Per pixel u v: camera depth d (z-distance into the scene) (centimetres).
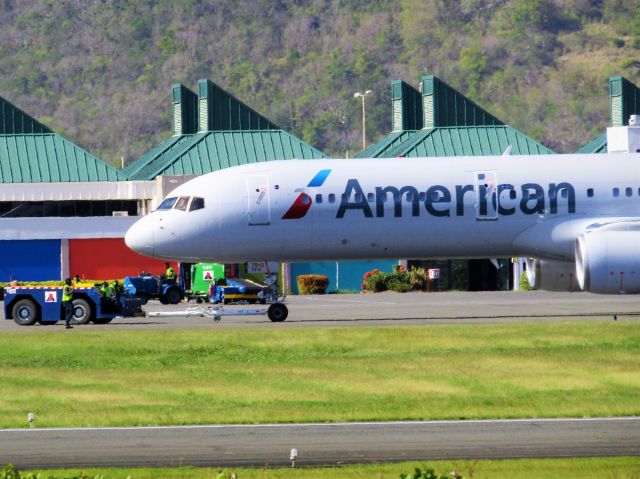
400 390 12812
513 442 10175
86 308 19938
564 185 19925
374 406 11819
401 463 9481
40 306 19938
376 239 19725
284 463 9575
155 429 10856
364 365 14638
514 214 19788
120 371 14562
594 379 13375
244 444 10225
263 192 19575
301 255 19888
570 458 9594
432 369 14225
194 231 19562
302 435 10544
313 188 19625
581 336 16825
